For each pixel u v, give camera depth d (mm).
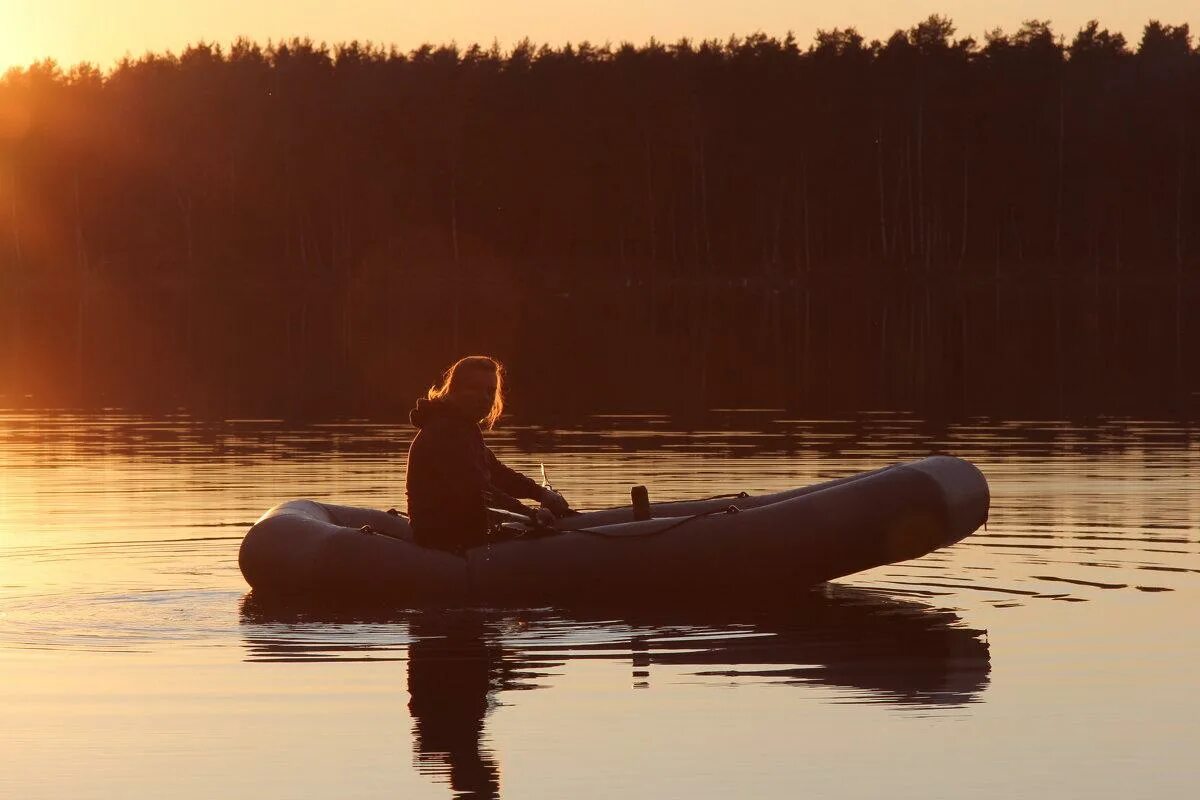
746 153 94688
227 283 94062
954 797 6484
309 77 103500
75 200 100500
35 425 22359
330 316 56375
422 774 6789
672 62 99500
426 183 98750
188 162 100250
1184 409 23906
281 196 99875
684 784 6641
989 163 93312
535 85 100625
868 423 22172
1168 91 93000
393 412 24281
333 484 15984
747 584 10570
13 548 12367
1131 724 7438
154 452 18938
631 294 76938
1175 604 10117
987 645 9047
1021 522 13484
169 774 6801
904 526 10562
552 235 97812
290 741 7246
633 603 10484
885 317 52906
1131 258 91750
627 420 22703
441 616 10094
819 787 6602
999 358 34625
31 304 68062
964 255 92000
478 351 37250
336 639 9352
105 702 7898
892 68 94938
